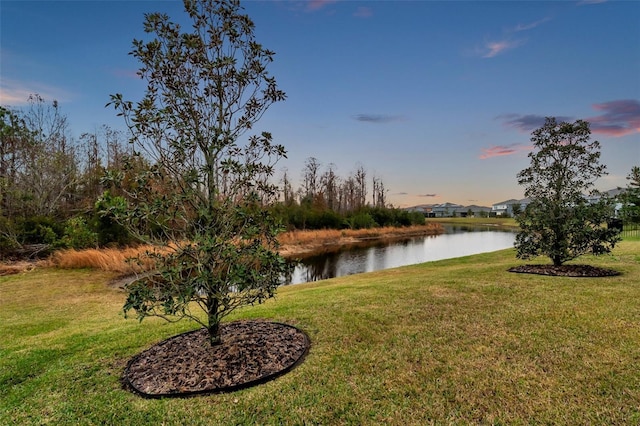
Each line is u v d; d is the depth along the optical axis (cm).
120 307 628
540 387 260
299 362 311
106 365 327
